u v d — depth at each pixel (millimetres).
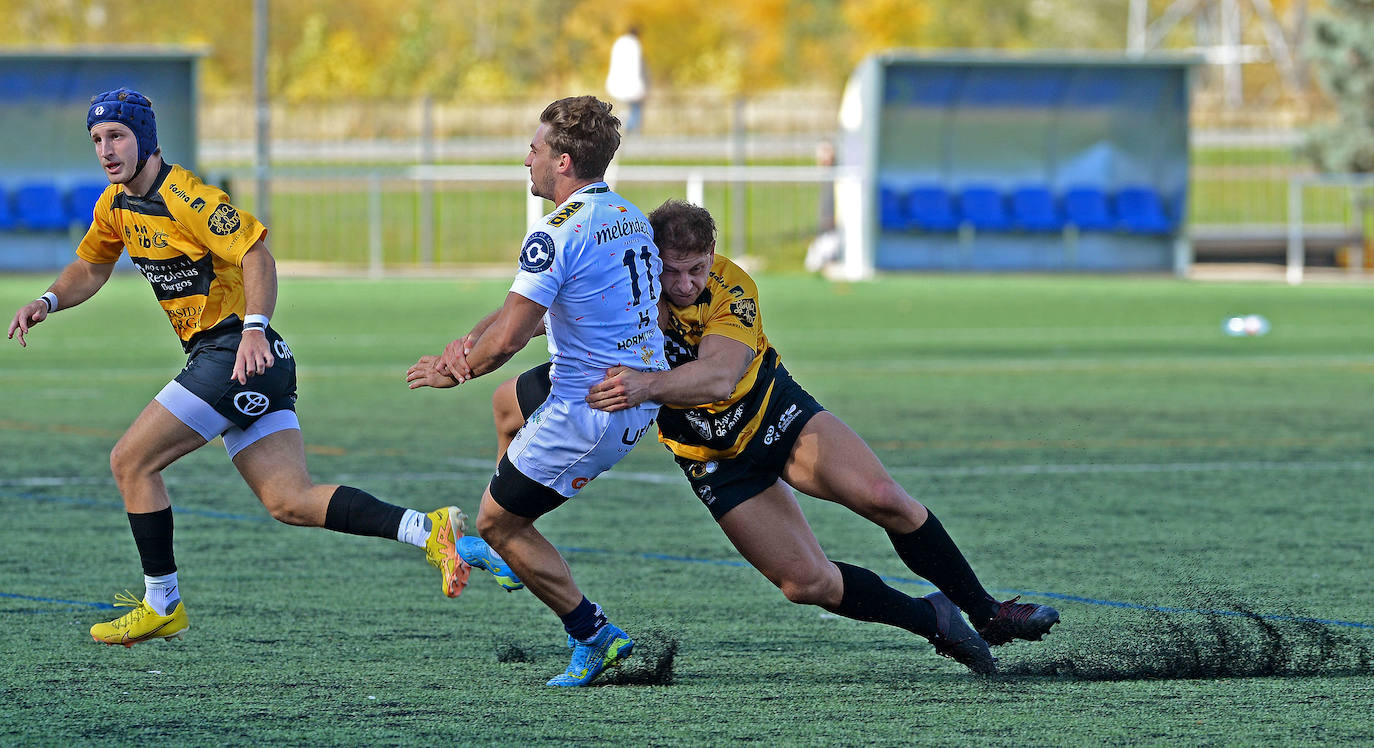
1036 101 112250
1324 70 153250
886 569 24203
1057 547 25547
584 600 17078
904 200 112438
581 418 16688
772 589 22422
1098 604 21281
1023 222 111750
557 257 16297
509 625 20078
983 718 15375
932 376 53094
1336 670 17297
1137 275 113625
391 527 17969
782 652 18672
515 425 17953
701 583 22812
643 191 136375
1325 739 14539
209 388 17938
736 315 17281
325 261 123938
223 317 18172
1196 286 103188
